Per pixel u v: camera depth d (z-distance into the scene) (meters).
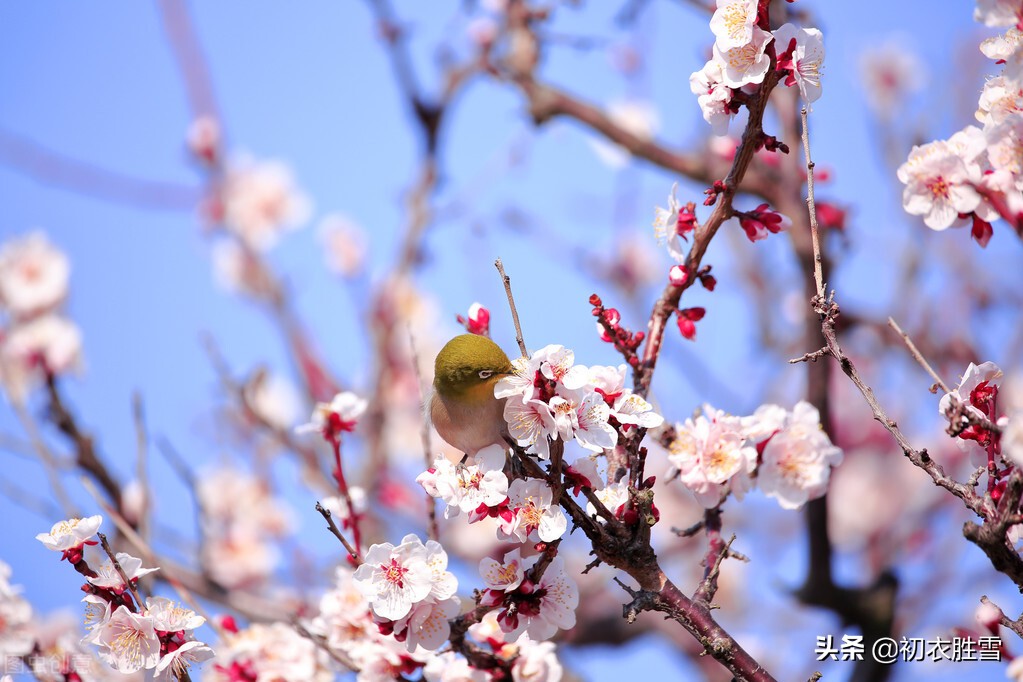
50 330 9.77
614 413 4.57
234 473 11.05
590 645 11.15
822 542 8.95
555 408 4.36
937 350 10.83
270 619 9.04
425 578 4.53
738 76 4.95
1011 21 4.67
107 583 4.92
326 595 6.10
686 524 11.98
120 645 4.84
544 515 4.48
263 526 10.77
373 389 11.63
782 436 5.35
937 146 5.09
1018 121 4.76
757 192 9.27
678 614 4.78
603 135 10.69
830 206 8.87
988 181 4.96
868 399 4.71
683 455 5.33
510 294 4.55
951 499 11.41
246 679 6.19
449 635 4.67
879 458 12.12
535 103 10.82
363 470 11.14
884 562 11.54
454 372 4.86
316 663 6.37
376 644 5.43
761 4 4.93
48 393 9.25
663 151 10.55
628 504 4.68
